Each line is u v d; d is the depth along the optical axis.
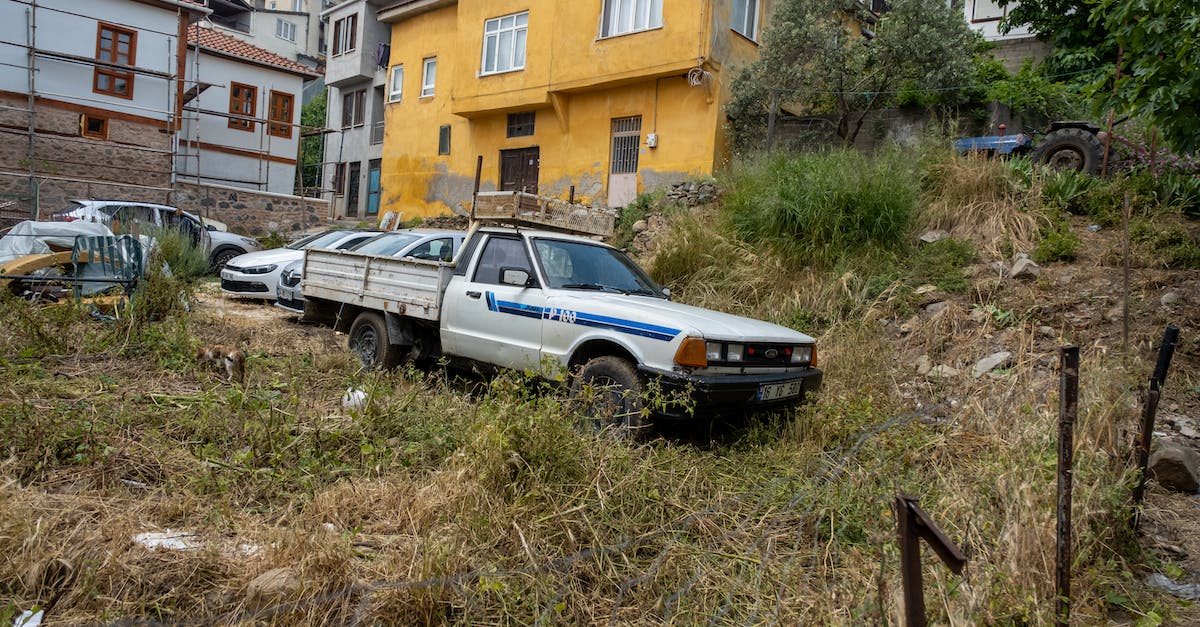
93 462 3.94
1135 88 7.31
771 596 3.31
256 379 5.91
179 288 8.00
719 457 5.16
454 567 3.07
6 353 5.93
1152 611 3.41
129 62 21.16
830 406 5.56
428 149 22.62
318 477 4.06
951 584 3.10
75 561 2.89
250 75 26.42
